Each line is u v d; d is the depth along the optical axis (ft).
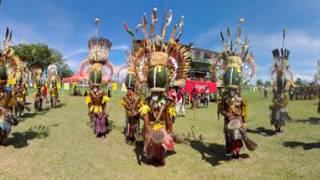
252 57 24.40
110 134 33.81
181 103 54.54
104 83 33.17
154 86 22.03
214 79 25.48
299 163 22.98
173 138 22.94
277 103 36.27
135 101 29.53
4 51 26.55
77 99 86.17
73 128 37.22
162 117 22.22
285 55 35.83
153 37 23.53
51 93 64.39
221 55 24.84
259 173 20.63
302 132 36.81
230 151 24.02
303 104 86.94
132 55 24.62
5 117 26.17
